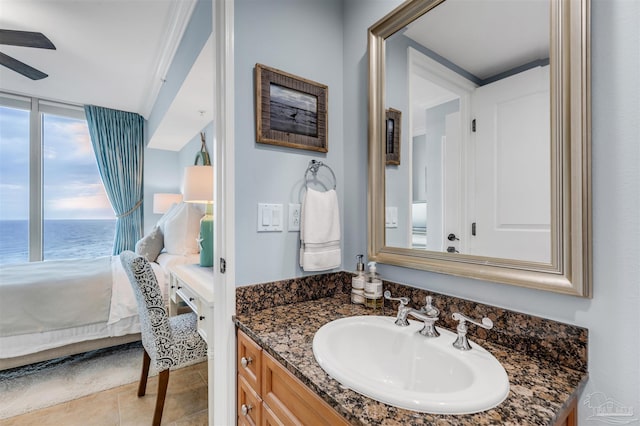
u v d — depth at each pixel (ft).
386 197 3.96
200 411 5.51
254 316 3.51
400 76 3.76
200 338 5.39
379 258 3.95
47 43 7.23
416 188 3.59
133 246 13.74
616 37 2.16
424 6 3.48
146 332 5.50
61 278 7.05
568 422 2.11
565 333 2.36
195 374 6.83
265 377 2.82
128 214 13.65
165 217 11.02
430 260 3.40
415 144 3.61
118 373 6.78
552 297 2.46
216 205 3.68
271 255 3.85
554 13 2.46
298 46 4.14
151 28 7.52
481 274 2.88
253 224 3.71
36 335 6.47
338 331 3.06
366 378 2.12
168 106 9.23
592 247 2.25
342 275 4.50
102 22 7.27
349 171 4.51
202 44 5.88
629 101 2.10
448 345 2.70
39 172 11.93
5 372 6.76
